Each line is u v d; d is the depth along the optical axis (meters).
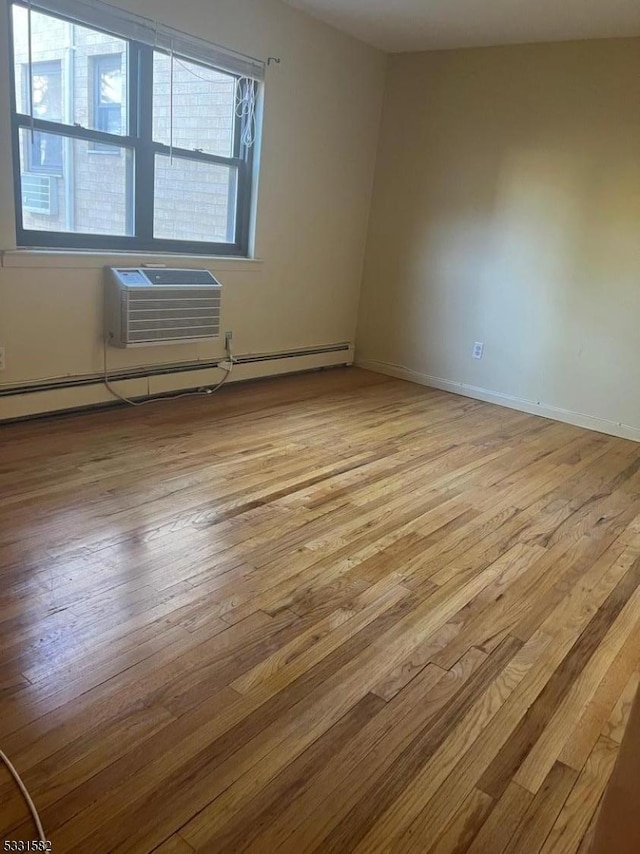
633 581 2.41
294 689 1.71
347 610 2.07
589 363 4.38
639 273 4.09
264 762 1.47
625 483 3.40
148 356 3.93
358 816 1.36
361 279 5.42
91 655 1.75
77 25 3.17
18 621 1.86
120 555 2.25
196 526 2.51
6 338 3.23
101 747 1.47
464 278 4.84
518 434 4.12
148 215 3.80
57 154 3.30
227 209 4.27
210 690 1.67
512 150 4.45
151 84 3.59
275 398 4.36
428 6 3.80
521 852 1.31
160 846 1.25
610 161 4.08
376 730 1.60
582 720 1.69
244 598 2.08
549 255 4.42
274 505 2.75
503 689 1.78
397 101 4.93
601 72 4.02
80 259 3.43
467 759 1.53
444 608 2.14
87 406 3.68
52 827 1.27
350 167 4.93
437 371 5.12
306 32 4.23
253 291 4.48
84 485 2.75
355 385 4.95
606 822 1.16
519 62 4.31
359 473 3.19
